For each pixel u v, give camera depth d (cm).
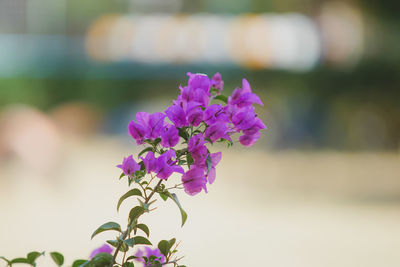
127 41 2000
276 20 1872
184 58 1930
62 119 1859
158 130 148
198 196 1070
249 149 1658
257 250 719
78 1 2155
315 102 1627
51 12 2148
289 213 945
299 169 1377
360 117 1642
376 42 1398
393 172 1334
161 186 146
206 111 148
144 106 1959
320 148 1680
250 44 1805
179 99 153
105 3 2184
